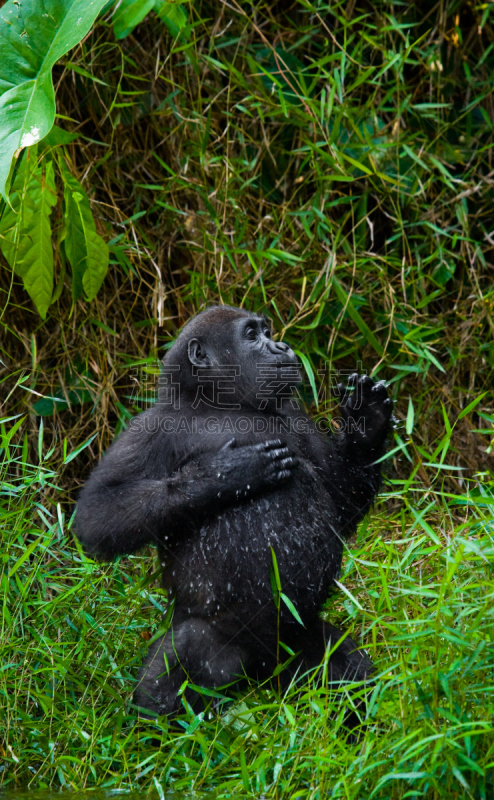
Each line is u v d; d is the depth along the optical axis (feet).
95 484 23.88
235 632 22.88
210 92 38.78
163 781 19.70
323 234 36.29
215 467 22.63
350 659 23.03
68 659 23.12
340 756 17.97
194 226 37.55
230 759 20.31
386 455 24.18
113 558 23.58
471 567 21.34
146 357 36.94
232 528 22.80
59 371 35.78
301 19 40.01
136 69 37.47
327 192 36.47
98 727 21.16
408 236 38.04
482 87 41.16
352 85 35.27
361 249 38.11
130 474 23.89
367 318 37.88
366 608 25.59
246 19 39.06
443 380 37.73
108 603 26.91
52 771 20.49
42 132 26.45
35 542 23.34
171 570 23.68
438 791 16.17
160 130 37.70
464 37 41.63
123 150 37.37
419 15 40.96
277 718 21.25
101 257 32.76
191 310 37.58
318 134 37.93
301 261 36.47
